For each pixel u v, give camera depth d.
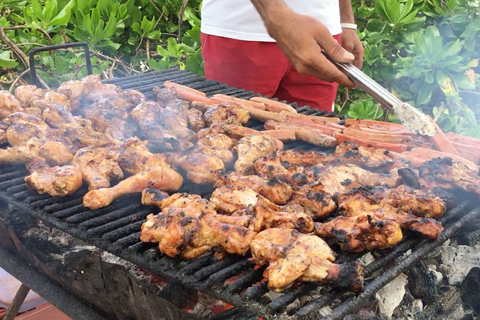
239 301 0.74
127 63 2.00
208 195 1.00
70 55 1.76
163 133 1.11
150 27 1.91
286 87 1.62
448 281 1.01
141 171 0.98
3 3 1.79
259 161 1.02
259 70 1.54
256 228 0.83
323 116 1.33
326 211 0.89
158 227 0.83
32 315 1.24
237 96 1.43
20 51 1.65
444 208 0.89
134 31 1.99
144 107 1.22
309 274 0.75
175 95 1.33
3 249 1.13
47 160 1.07
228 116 1.23
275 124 1.21
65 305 1.00
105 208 0.95
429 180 0.98
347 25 1.56
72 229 0.91
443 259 1.04
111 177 1.02
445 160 0.99
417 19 1.89
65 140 1.12
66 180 0.97
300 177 0.96
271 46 1.51
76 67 1.82
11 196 1.01
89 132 1.12
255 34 1.50
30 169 1.06
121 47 2.04
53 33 1.92
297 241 0.78
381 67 2.02
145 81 1.50
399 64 1.91
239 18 1.49
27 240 1.07
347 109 2.16
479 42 2.08
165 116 1.18
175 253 0.82
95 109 1.23
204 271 0.79
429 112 2.19
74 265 0.99
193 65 1.87
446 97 1.94
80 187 1.02
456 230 0.88
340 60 1.02
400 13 1.85
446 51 1.81
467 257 1.04
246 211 0.86
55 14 1.71
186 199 0.89
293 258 0.75
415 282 0.97
